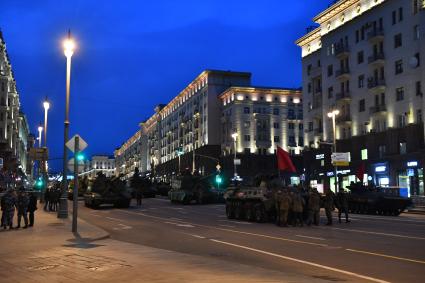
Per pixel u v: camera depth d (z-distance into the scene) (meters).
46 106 42.12
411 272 10.53
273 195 25.58
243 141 106.75
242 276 9.49
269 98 110.00
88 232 19.39
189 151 124.44
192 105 124.25
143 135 183.75
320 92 78.12
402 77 58.59
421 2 56.06
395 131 58.50
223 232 20.72
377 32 62.28
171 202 50.75
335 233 19.67
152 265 11.00
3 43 91.12
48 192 37.28
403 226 22.97
